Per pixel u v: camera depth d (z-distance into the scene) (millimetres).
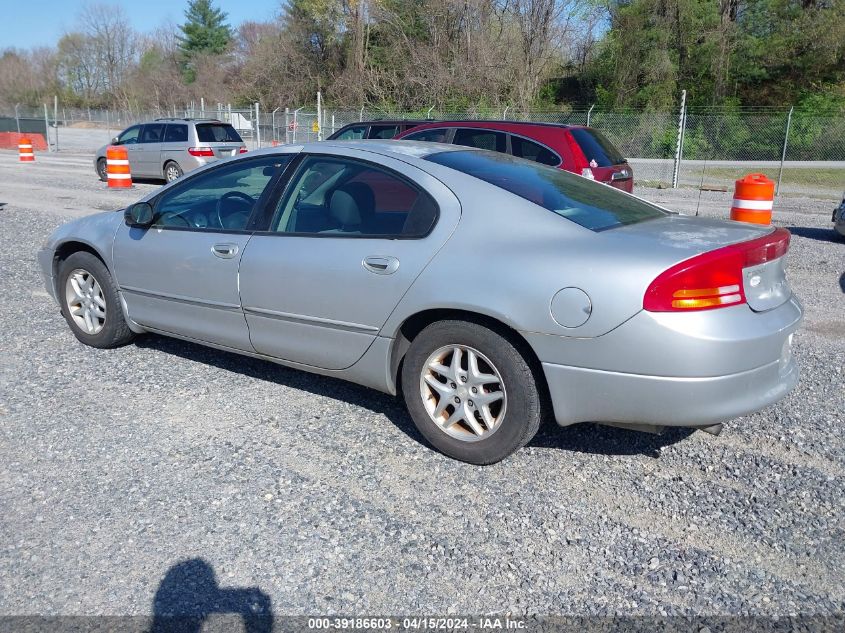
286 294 4148
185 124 18359
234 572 2906
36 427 4082
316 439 4016
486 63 36906
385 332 3836
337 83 42500
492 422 3672
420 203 3836
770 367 3393
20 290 7016
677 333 3150
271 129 32219
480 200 3730
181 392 4613
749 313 3314
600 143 10422
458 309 3586
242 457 3795
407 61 39344
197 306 4621
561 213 3670
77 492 3439
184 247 4617
